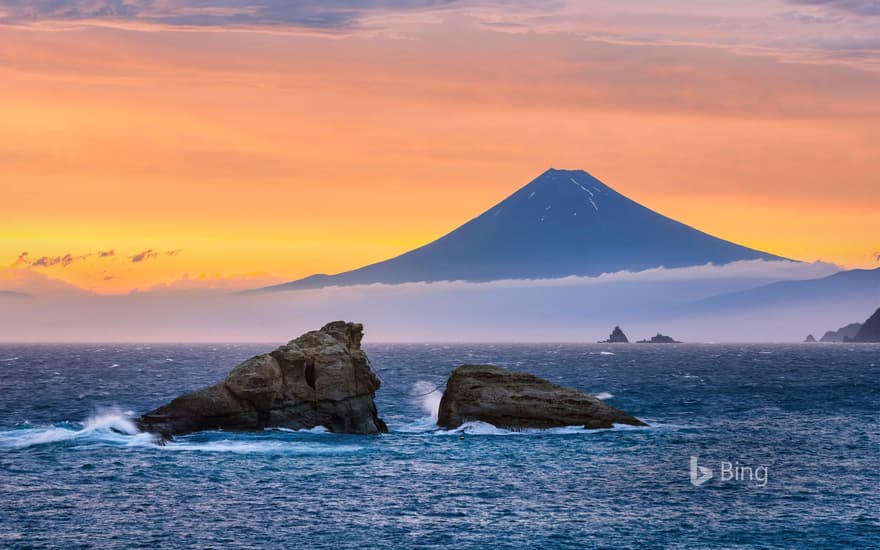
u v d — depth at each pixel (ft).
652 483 214.28
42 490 198.90
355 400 276.82
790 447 266.16
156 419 264.93
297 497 196.13
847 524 179.63
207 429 265.95
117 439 254.47
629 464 236.02
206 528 172.55
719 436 285.84
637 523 179.42
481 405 287.07
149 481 208.13
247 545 163.12
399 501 194.08
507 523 178.60
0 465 222.69
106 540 164.76
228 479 211.41
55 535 167.32
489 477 218.38
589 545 165.07
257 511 184.75
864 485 213.87
